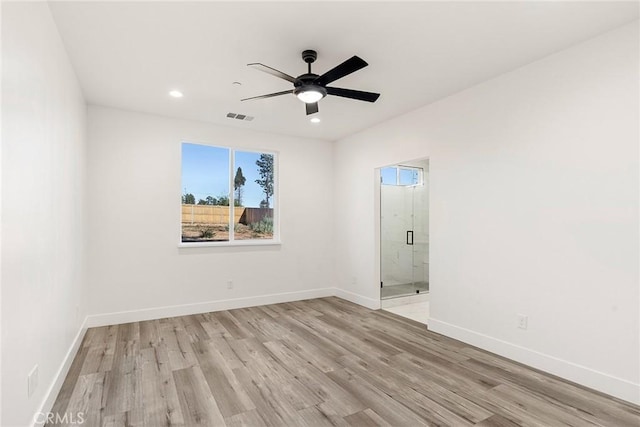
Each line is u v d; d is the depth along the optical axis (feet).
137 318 13.89
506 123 10.37
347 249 17.98
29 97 6.08
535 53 9.20
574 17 7.56
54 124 7.79
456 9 7.30
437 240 12.68
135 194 13.94
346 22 7.79
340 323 13.80
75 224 10.43
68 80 9.33
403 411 7.39
